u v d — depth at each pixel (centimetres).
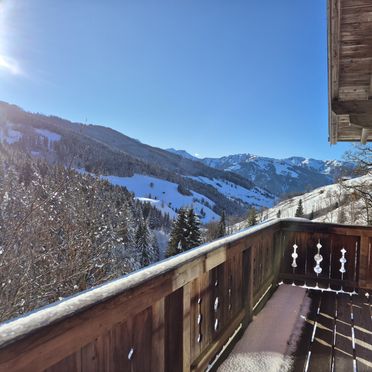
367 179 1187
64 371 100
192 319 198
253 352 249
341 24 310
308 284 420
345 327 296
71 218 667
